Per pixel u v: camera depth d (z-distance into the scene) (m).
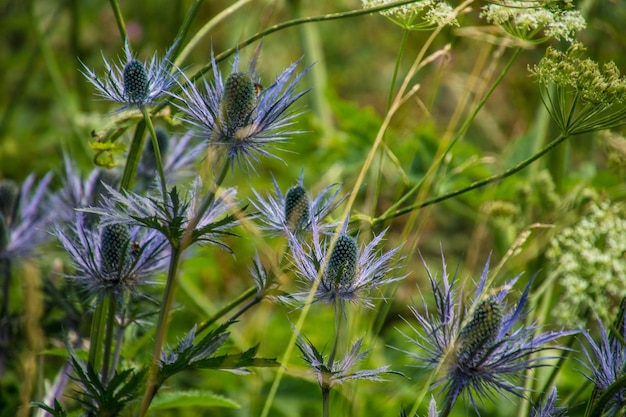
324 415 1.08
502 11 1.13
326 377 1.07
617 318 1.12
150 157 1.24
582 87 1.10
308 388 1.38
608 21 1.58
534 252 1.24
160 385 1.08
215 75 1.07
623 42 1.51
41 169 1.78
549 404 1.10
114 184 1.24
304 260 1.08
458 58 1.77
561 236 1.21
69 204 1.26
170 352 1.10
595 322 1.27
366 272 1.09
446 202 1.52
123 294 1.11
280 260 1.11
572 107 1.11
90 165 1.62
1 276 1.38
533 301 1.22
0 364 1.26
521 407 1.24
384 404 1.30
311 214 1.09
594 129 1.11
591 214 1.28
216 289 1.78
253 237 1.10
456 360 1.06
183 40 1.14
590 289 1.20
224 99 1.06
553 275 1.22
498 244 1.41
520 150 1.47
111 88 1.08
